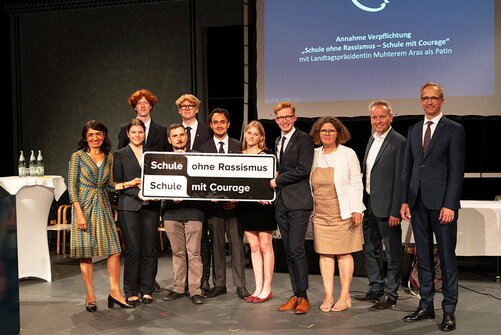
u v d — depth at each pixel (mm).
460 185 3434
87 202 3902
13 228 3340
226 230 4309
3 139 7035
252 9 6203
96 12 6852
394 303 3943
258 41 5977
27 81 7098
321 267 3926
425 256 3621
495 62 5387
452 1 5461
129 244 4082
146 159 4023
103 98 6883
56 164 7062
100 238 3895
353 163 3834
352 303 4078
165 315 3828
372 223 4098
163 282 4863
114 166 4090
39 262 4930
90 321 3729
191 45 6551
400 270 3951
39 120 7090
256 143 4145
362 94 5727
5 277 3227
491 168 5738
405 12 5578
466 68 5453
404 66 5602
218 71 6504
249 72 6328
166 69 6656
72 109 6984
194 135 4441
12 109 7133
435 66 5527
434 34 5520
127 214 4066
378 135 4031
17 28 7094
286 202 3863
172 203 4164
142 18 6707
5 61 7086
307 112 5879
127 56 6777
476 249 4473
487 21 5387
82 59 6926
